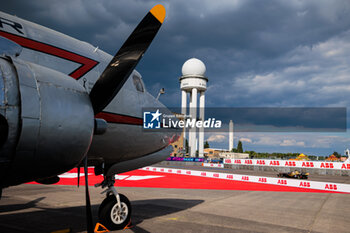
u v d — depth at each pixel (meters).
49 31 3.91
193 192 10.57
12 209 6.47
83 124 2.89
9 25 3.34
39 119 2.46
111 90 3.35
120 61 3.38
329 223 5.65
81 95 3.02
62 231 4.34
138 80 5.30
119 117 4.51
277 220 5.82
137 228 4.80
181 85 62.31
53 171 2.77
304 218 6.11
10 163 2.36
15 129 2.31
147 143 5.23
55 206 6.95
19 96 2.36
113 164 5.02
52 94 2.64
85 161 3.08
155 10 3.52
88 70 4.07
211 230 4.82
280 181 14.18
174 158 41.91
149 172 21.44
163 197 8.98
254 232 4.79
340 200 9.16
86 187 2.93
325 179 19.64
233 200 8.66
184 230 4.77
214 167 33.41
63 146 2.68
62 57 3.79
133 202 7.79
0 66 2.34
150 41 3.40
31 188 10.70
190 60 62.91
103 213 4.53
